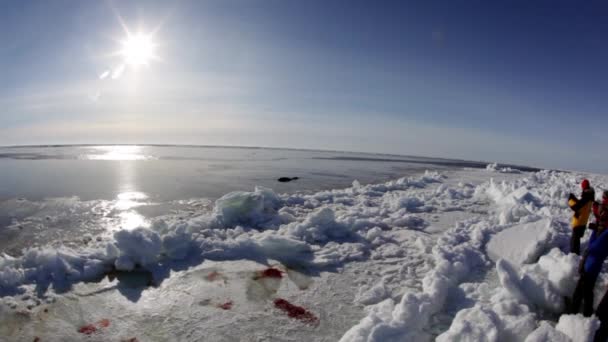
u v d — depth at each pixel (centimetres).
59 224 938
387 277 533
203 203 1264
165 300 464
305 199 1193
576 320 329
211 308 444
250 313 433
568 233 650
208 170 2680
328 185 1928
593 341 312
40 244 769
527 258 549
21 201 1259
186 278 530
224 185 1781
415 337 355
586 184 532
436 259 575
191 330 398
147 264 577
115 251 572
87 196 1386
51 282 508
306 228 738
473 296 450
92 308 444
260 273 548
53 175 2133
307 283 518
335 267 577
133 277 533
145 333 393
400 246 673
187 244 633
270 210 960
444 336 340
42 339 380
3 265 541
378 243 688
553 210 914
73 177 2034
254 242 648
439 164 5041
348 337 351
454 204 1127
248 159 4659
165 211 1123
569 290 412
